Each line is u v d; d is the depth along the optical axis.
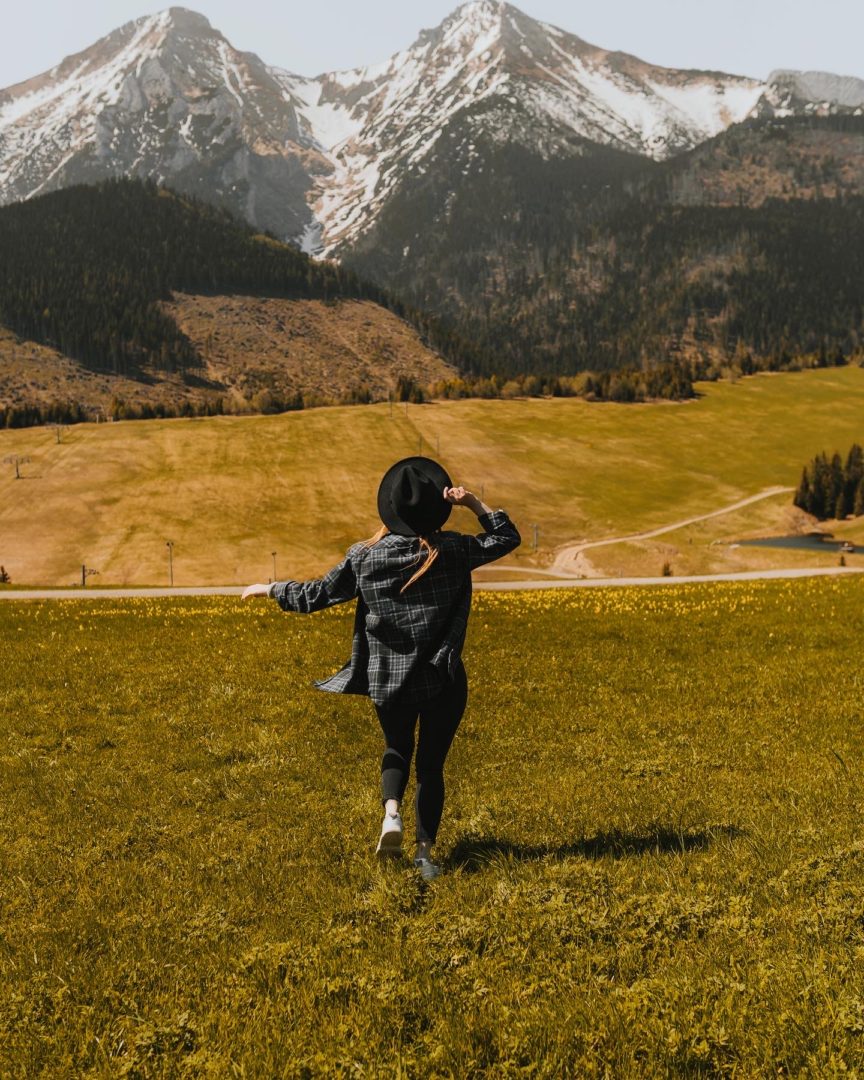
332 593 7.17
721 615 24.89
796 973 4.78
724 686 16.02
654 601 30.16
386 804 7.00
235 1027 4.69
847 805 9.02
